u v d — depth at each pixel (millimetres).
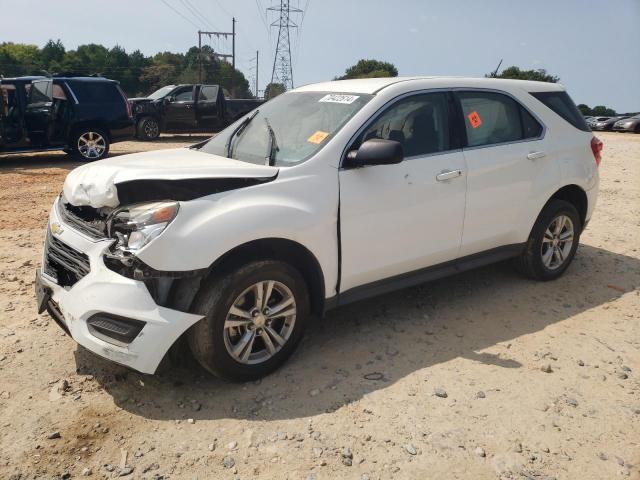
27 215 7281
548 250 5125
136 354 2986
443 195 4078
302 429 2990
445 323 4305
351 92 4074
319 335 4062
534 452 2869
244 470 2688
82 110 12391
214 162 3666
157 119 18625
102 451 2795
